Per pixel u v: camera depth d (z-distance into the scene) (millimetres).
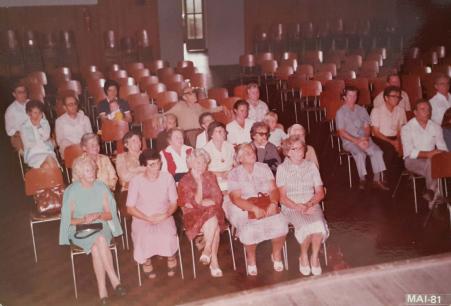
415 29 12492
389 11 12984
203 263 4309
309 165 4523
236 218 4430
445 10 11859
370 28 13141
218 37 13188
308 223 4266
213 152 5043
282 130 5625
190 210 4336
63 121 6090
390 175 6473
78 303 4074
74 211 4242
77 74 11758
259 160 4969
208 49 13234
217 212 4348
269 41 13023
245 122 5707
